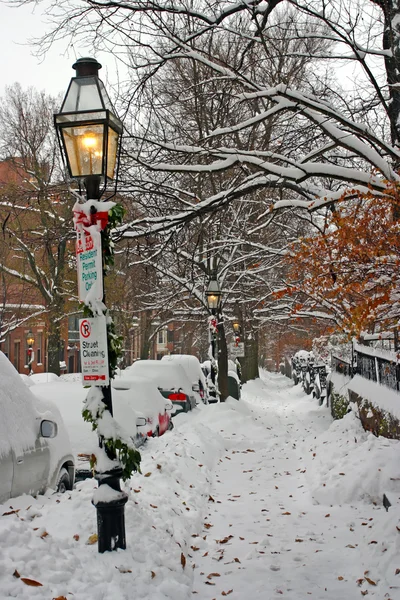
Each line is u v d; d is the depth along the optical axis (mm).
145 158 11234
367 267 7402
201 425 14938
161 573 5152
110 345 5578
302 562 6207
